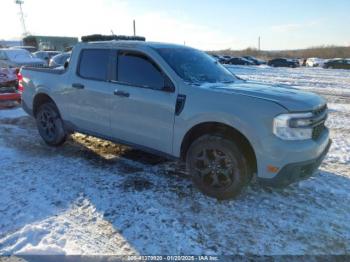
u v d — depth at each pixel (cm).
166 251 302
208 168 394
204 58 495
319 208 385
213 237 325
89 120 506
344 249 311
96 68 492
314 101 382
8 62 1538
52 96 555
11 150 555
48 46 3725
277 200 400
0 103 911
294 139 350
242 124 357
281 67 4275
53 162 507
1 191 408
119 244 311
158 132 425
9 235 320
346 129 784
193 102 389
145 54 438
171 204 385
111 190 417
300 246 314
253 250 307
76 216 356
